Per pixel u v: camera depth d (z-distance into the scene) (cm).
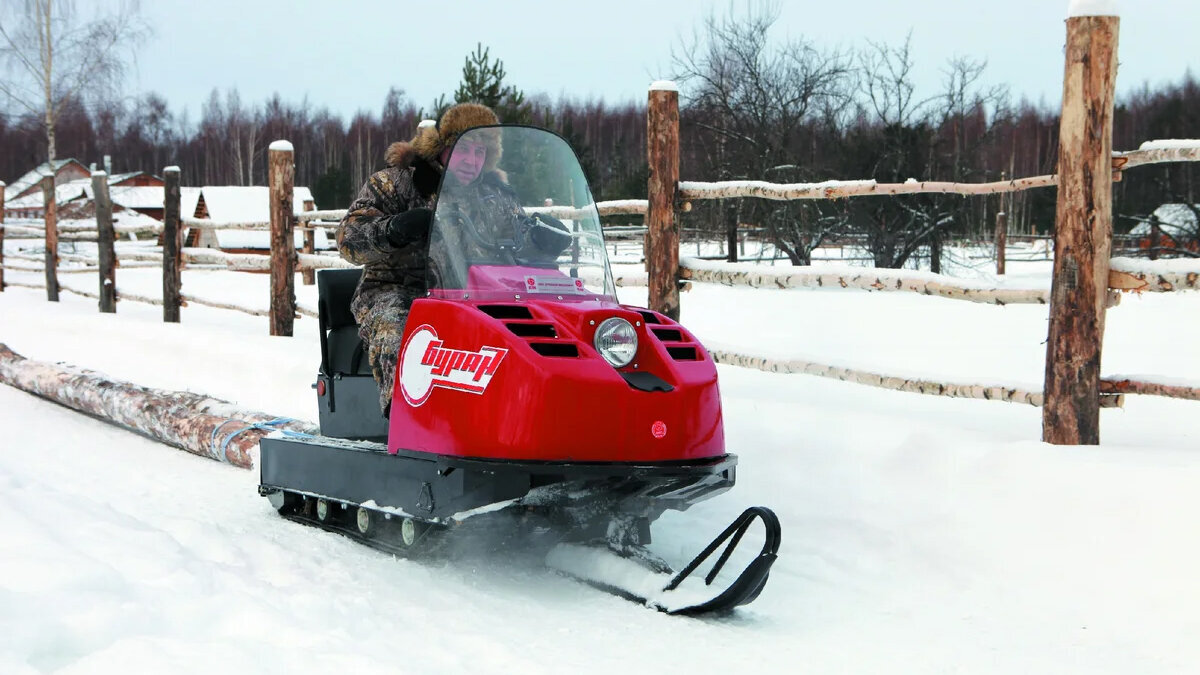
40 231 1728
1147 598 321
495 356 327
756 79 2100
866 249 1861
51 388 720
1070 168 413
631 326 339
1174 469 371
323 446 410
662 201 571
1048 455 400
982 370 700
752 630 312
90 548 346
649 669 276
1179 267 396
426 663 269
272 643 274
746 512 318
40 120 3500
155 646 258
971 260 2069
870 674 279
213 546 380
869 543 388
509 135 382
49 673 243
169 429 587
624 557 349
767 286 529
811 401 577
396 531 381
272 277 950
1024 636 308
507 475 321
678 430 334
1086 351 414
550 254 379
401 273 407
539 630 305
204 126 7581
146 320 1170
